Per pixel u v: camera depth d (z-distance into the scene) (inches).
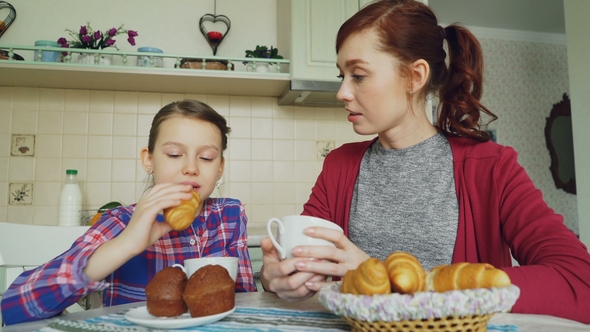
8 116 87.0
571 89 104.6
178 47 95.0
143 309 27.4
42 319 28.8
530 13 150.3
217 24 96.8
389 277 19.5
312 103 97.0
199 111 39.5
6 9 88.7
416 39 36.5
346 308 18.7
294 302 30.0
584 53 101.1
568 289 26.2
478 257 37.2
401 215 40.4
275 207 95.3
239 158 95.0
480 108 40.7
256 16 99.3
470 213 37.7
